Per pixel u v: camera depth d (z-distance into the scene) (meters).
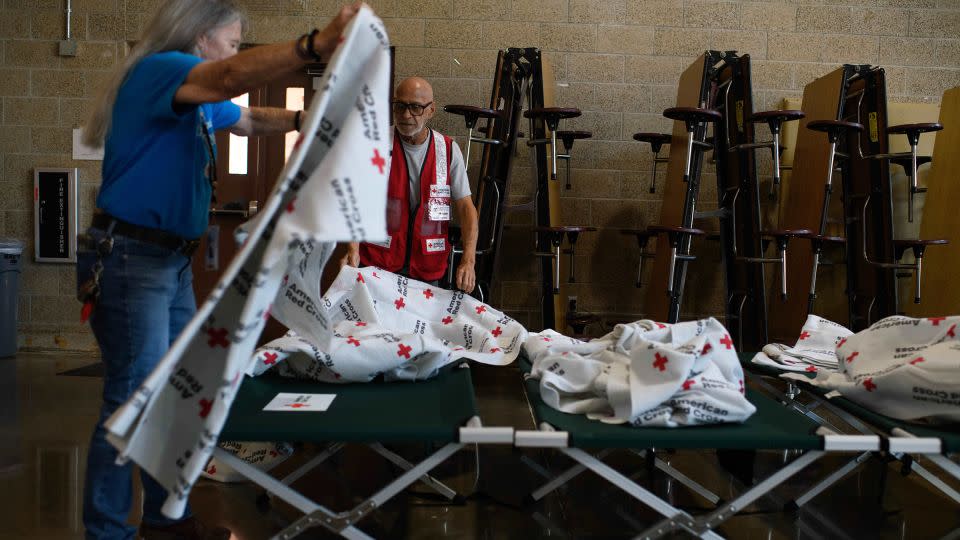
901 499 2.71
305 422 1.83
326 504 2.57
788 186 5.57
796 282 5.19
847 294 5.17
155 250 1.84
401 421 1.85
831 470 3.07
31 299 5.74
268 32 5.53
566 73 5.63
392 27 5.57
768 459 3.25
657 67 5.64
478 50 5.59
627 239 5.72
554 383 2.08
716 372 2.06
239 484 2.76
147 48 1.85
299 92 5.65
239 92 1.70
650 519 2.48
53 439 3.36
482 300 4.60
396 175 3.57
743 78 4.73
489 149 4.64
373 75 1.58
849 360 2.33
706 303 5.75
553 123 4.42
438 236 3.64
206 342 1.59
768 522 2.47
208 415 1.52
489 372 5.35
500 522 2.43
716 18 5.62
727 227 4.97
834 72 4.93
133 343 1.83
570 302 5.73
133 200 1.79
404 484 1.78
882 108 4.77
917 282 4.63
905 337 2.23
